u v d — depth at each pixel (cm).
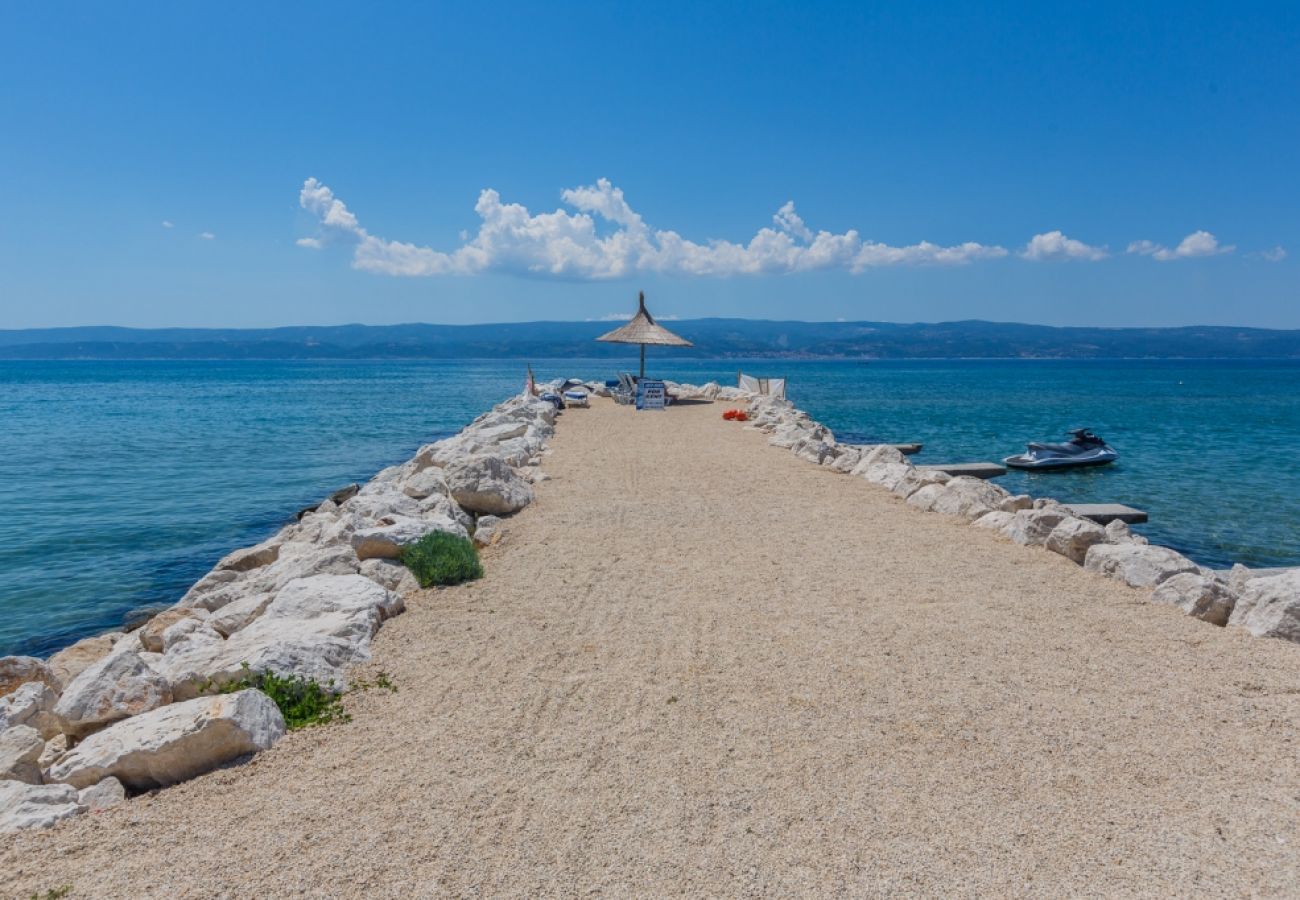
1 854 398
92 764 464
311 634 633
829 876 370
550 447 1869
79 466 2422
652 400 2939
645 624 707
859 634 678
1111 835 402
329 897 360
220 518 1722
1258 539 1414
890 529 1064
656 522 1102
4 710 594
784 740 498
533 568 887
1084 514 1523
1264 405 5019
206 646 641
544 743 498
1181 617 720
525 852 389
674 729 514
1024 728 512
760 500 1258
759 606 752
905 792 439
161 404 5206
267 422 3891
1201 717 528
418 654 644
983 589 802
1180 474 2123
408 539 876
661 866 378
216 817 426
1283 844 394
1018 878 369
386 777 461
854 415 4103
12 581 1270
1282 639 659
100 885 372
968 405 4891
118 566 1357
